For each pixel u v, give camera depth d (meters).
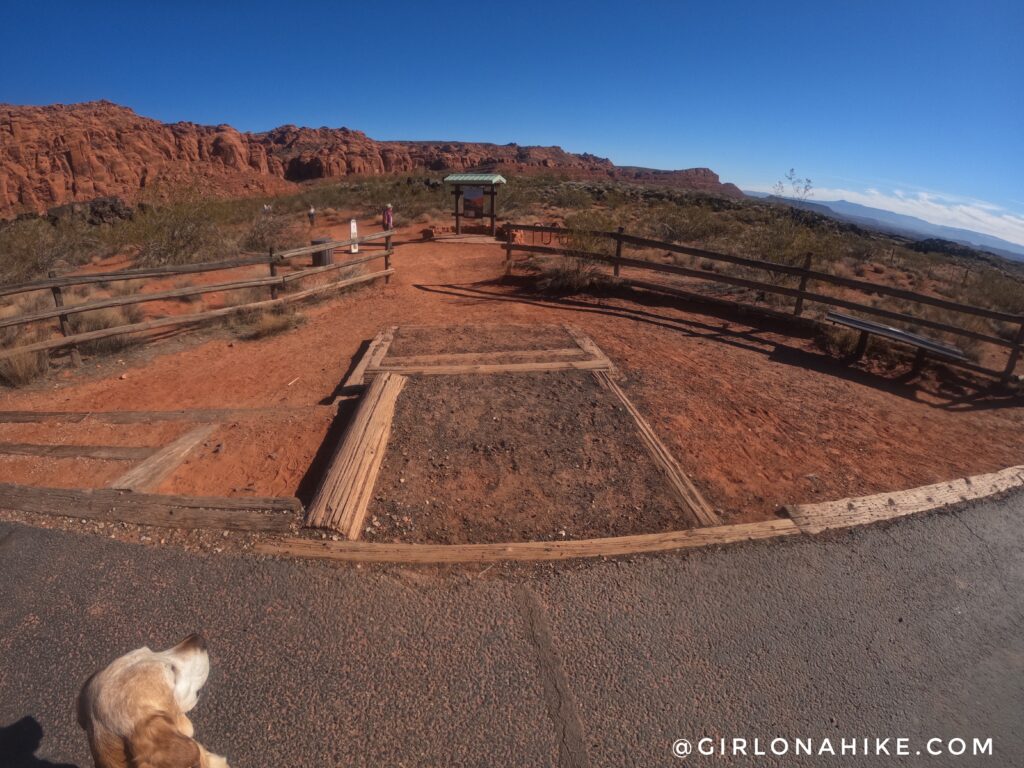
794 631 3.24
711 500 4.48
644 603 3.38
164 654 2.06
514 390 6.30
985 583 3.70
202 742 2.53
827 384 7.20
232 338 8.41
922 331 9.88
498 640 3.09
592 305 10.63
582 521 4.14
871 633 3.25
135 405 6.07
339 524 3.91
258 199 31.77
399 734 2.58
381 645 3.04
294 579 3.46
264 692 2.76
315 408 5.84
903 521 4.27
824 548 3.93
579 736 2.60
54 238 14.87
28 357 6.64
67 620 3.15
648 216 21.77
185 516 4.00
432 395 6.09
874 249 20.73
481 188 18.88
